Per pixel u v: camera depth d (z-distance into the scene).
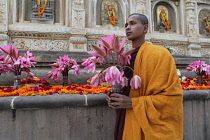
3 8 6.35
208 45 9.50
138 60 1.43
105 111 1.98
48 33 6.86
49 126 1.79
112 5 8.61
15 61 2.36
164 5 9.73
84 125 1.89
